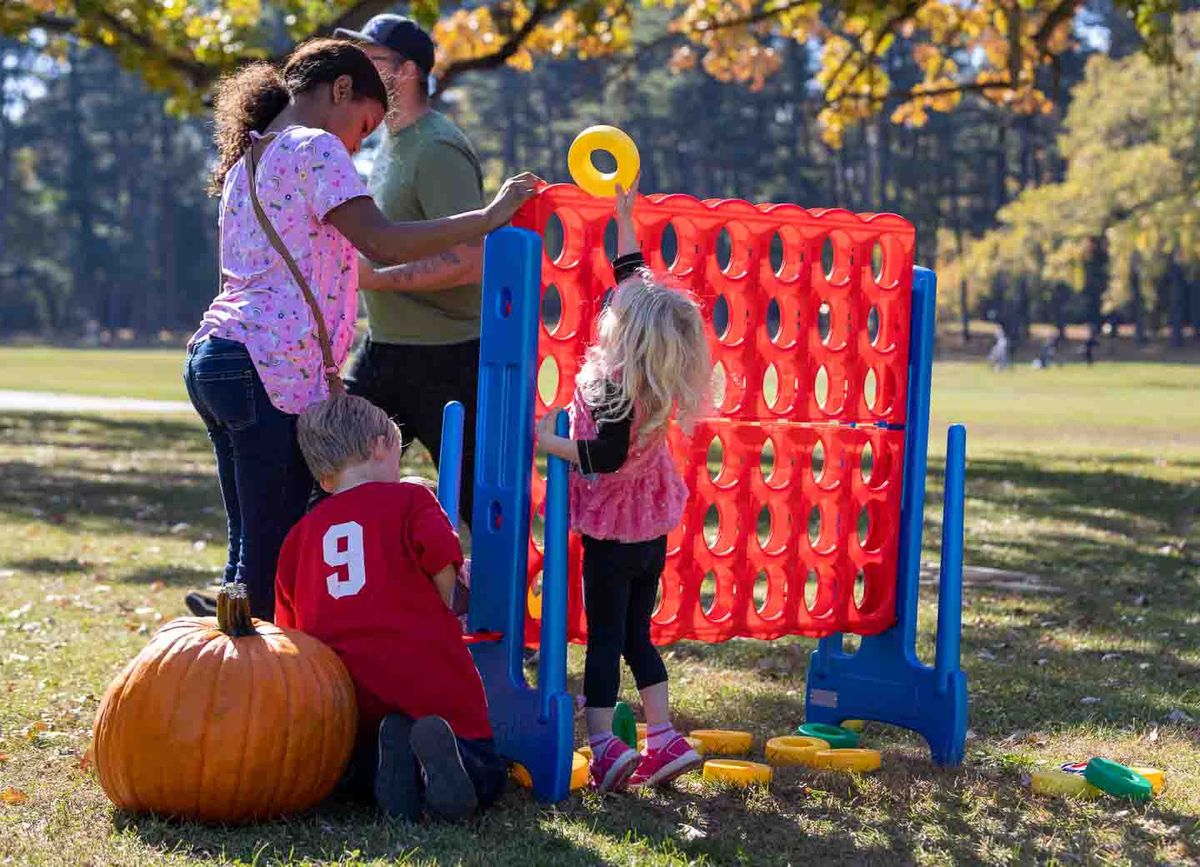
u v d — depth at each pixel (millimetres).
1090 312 93188
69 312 119188
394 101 6387
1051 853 4352
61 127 117500
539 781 4793
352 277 5215
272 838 4219
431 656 4598
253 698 4227
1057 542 12102
